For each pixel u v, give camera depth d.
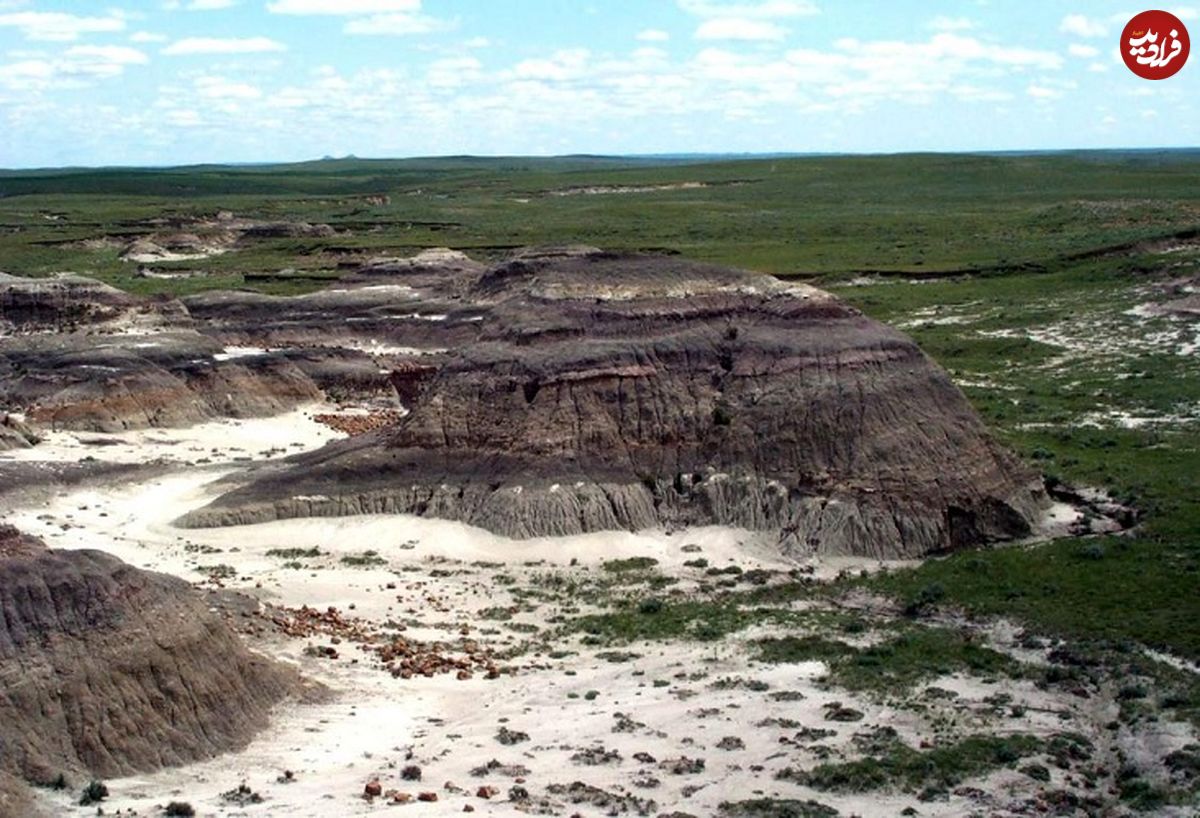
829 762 36.72
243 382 87.81
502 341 66.75
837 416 60.56
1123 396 81.94
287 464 68.94
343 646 47.09
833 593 52.62
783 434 60.81
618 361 64.25
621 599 53.16
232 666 40.34
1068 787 35.22
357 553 58.34
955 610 49.38
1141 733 37.91
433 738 39.44
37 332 103.69
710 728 39.53
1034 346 97.06
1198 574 49.59
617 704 41.97
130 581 39.34
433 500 61.88
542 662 46.53
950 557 55.75
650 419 62.94
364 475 63.38
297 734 39.34
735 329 66.81
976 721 39.38
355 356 97.38
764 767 36.66
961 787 35.16
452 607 52.38
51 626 36.94
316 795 34.62
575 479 60.84
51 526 60.81
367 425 85.38
